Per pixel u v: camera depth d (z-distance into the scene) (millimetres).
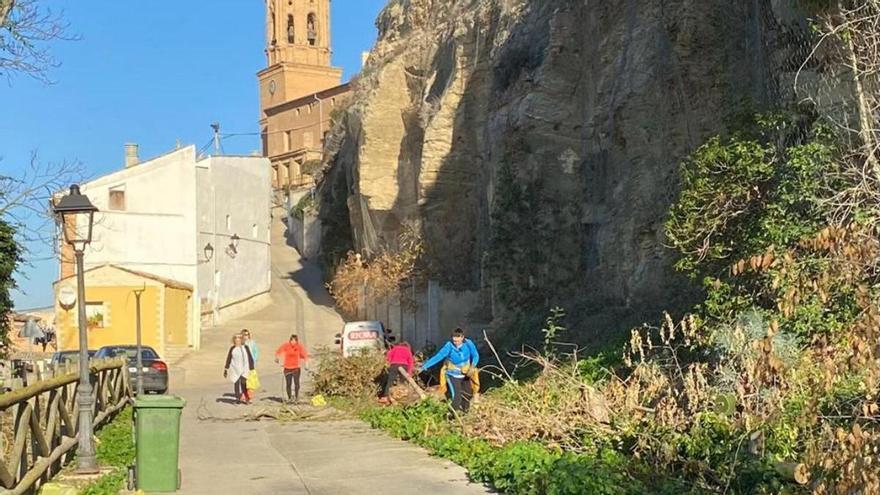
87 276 40875
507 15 32219
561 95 27219
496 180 28516
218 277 49219
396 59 41969
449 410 15125
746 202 13172
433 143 35562
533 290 26891
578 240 26438
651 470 9484
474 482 10453
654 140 21906
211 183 48781
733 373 10312
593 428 11156
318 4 109375
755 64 17516
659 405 10523
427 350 28984
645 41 22750
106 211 44344
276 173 101938
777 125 13469
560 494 8727
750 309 11594
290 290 58531
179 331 42750
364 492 10125
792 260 7262
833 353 6828
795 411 8828
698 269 13875
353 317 45719
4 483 9047
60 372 12641
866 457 5629
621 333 18766
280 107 102500
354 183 45938
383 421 15930
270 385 29922
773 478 8305
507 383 14625
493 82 31297
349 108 47312
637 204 21984
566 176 27016
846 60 11617
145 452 10414
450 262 35844
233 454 13430
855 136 11680
